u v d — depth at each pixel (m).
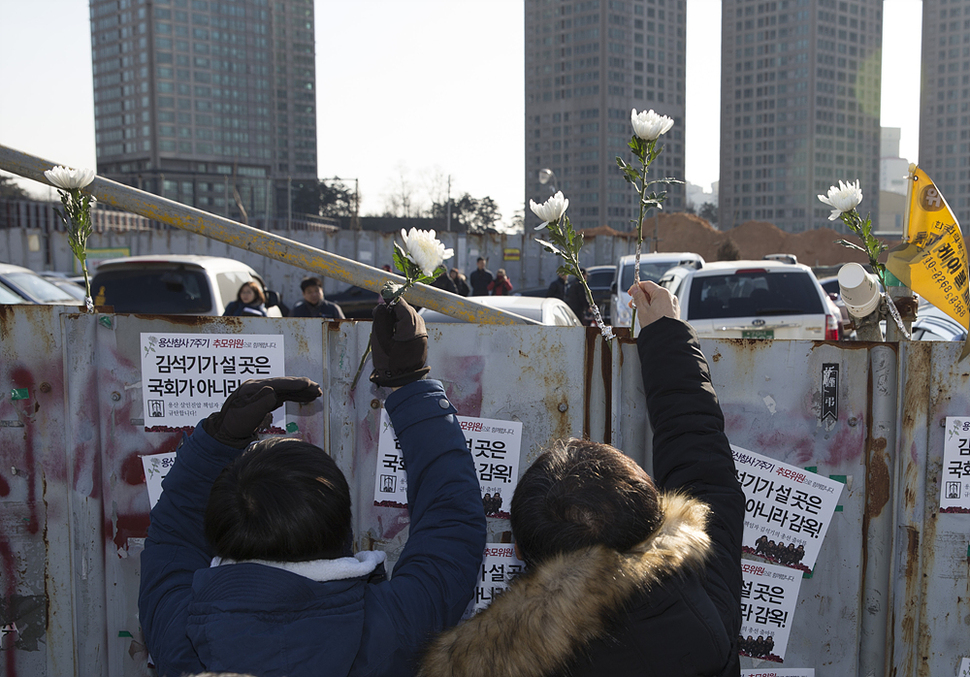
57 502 2.22
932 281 2.18
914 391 2.09
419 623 1.29
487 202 122.69
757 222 58.31
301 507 1.19
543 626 1.10
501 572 2.19
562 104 190.88
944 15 175.62
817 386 2.12
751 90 188.50
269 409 1.51
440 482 1.47
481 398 2.17
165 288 8.25
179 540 1.45
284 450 1.26
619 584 1.12
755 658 2.20
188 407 2.18
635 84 188.25
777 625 2.19
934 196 2.20
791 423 2.13
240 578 1.19
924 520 2.12
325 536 1.22
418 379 1.57
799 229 184.62
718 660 1.17
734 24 189.88
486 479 2.18
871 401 2.12
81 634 2.24
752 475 2.15
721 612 1.25
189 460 1.49
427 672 1.16
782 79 184.75
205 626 1.16
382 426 2.18
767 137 187.12
